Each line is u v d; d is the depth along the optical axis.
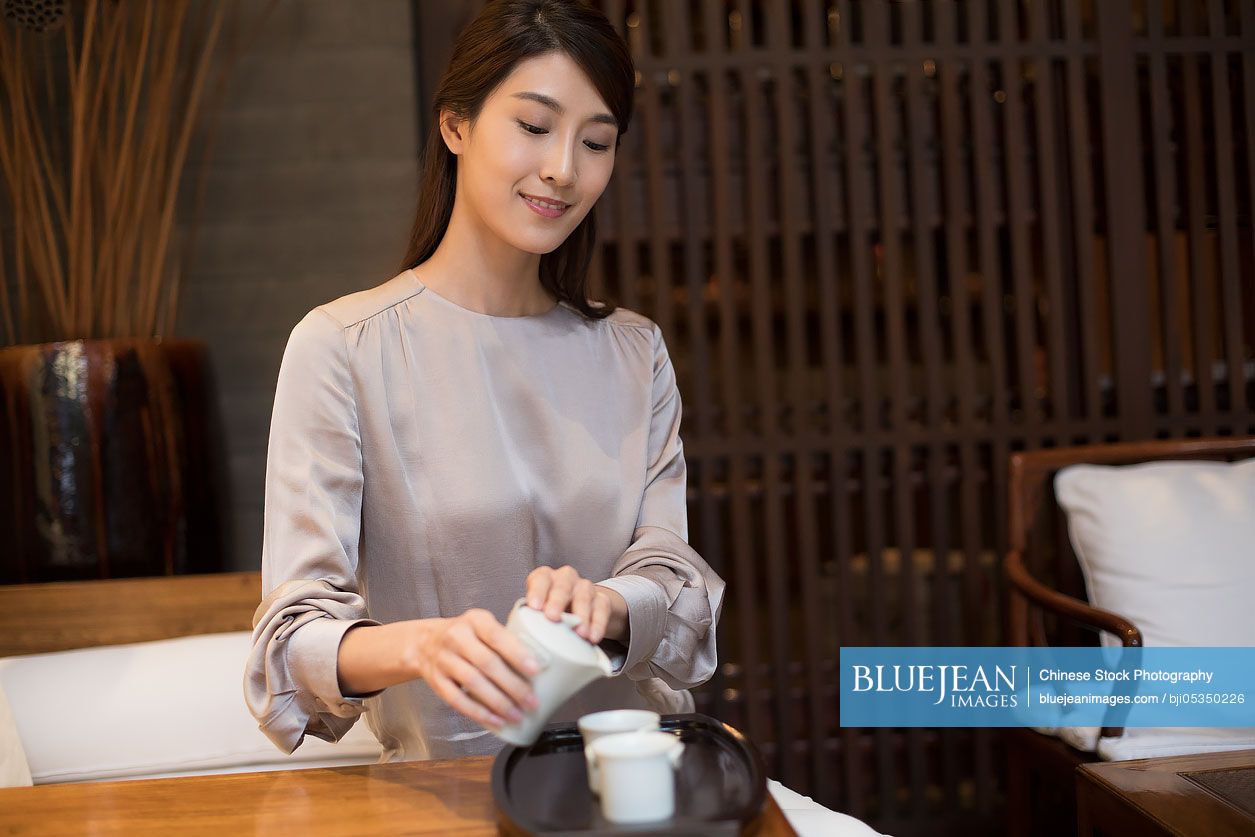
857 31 3.13
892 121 2.76
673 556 1.26
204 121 2.79
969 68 2.75
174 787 1.01
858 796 2.79
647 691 1.40
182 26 2.72
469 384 1.30
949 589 2.85
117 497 2.22
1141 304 2.79
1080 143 2.76
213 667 1.82
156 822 0.93
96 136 2.36
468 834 0.88
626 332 1.44
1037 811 2.72
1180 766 1.71
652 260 2.76
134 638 2.05
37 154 2.65
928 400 2.80
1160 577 2.19
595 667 0.93
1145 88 2.88
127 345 2.25
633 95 1.26
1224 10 2.96
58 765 1.64
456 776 1.01
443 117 1.29
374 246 2.85
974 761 2.79
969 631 2.82
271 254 2.84
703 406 2.77
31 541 2.19
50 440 2.18
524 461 1.33
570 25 1.20
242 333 2.84
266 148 2.83
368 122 2.85
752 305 2.78
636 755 0.80
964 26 3.07
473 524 1.28
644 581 1.16
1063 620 2.70
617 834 0.77
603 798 0.82
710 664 1.28
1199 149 2.79
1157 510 2.26
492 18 1.22
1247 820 1.48
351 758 1.71
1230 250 2.80
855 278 2.78
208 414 2.42
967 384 2.79
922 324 2.79
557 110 1.20
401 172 2.86
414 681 1.30
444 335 1.30
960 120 2.83
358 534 1.25
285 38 2.83
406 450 1.27
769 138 2.81
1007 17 2.74
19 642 2.03
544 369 1.35
